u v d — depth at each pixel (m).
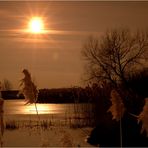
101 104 29.44
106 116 26.91
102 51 53.56
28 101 9.02
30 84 8.96
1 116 9.43
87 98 30.36
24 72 9.02
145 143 20.73
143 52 54.72
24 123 33.50
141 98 26.62
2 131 9.58
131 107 24.91
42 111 52.66
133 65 53.97
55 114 45.94
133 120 22.70
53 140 9.74
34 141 17.06
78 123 28.80
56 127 29.14
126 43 54.81
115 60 53.97
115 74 53.09
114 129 22.50
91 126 27.66
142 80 48.88
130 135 21.69
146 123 7.93
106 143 21.75
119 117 9.62
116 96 9.62
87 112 30.39
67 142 8.88
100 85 30.28
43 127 29.70
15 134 24.19
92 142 21.09
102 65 53.03
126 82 50.03
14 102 85.81
